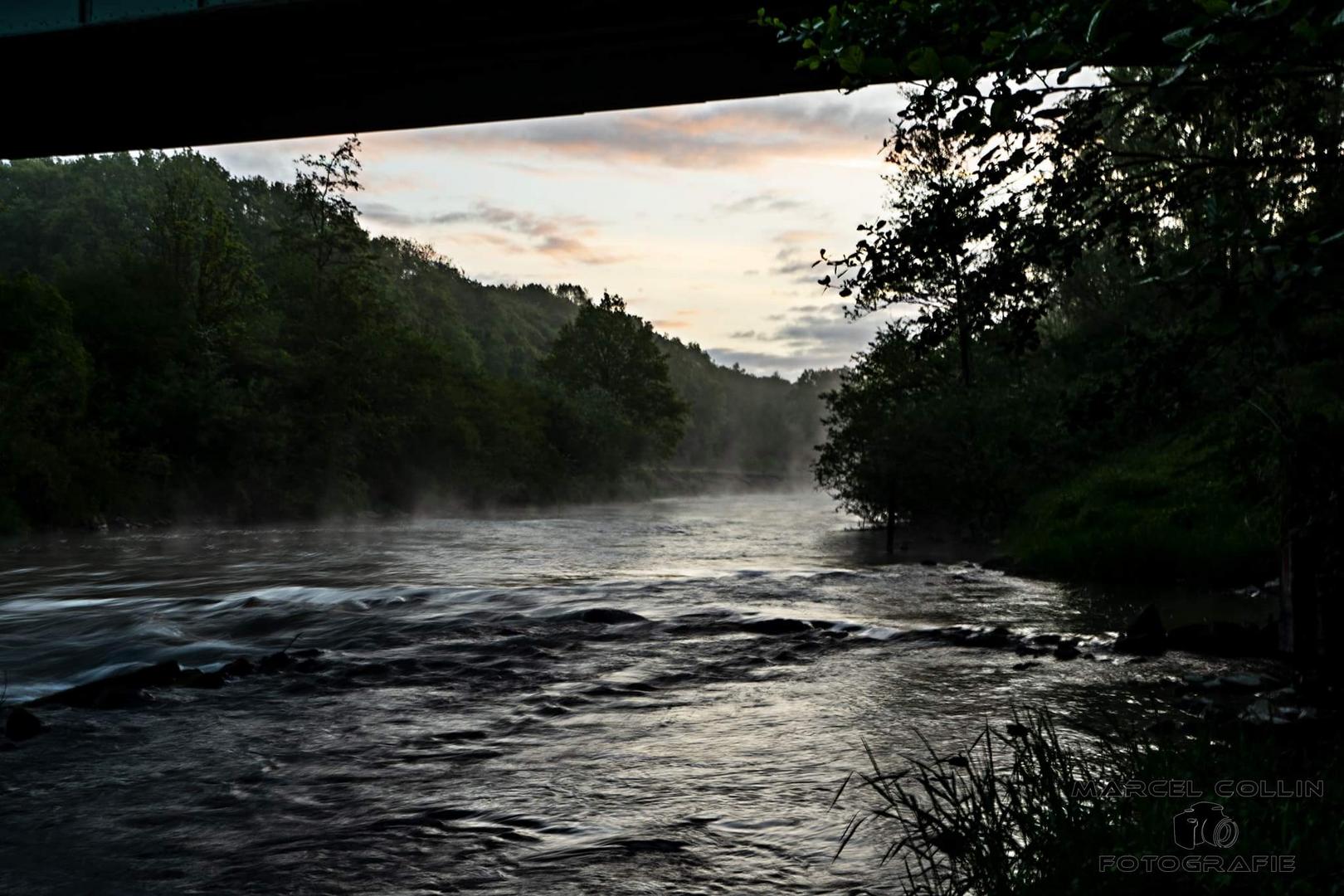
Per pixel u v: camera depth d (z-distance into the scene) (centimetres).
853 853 389
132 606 1128
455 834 420
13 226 15412
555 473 6481
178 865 388
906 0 368
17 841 417
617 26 1538
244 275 5088
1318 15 266
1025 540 1733
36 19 1712
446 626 998
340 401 4553
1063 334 3159
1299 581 720
